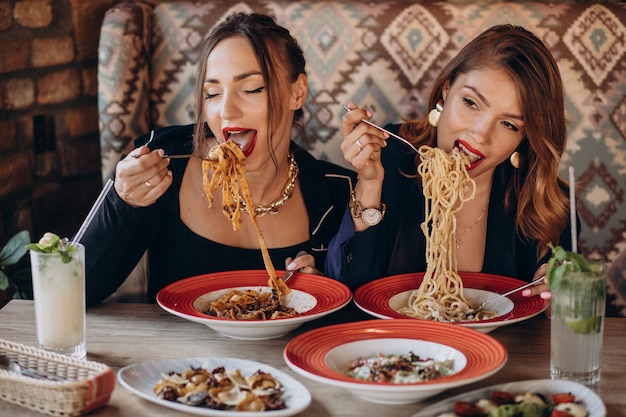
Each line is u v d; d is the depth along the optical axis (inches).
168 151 92.3
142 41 113.0
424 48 112.0
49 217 127.3
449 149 85.4
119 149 113.1
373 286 80.3
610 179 113.1
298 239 91.5
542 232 89.0
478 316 75.0
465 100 83.4
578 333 62.3
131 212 81.0
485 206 90.4
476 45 84.0
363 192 82.5
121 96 111.9
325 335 66.5
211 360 64.3
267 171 87.7
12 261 105.2
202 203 89.6
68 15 128.5
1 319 77.0
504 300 77.8
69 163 131.6
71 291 66.6
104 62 111.7
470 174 85.6
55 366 61.6
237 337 72.6
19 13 117.7
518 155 88.5
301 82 87.6
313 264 85.5
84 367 60.3
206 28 113.7
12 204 118.2
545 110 83.3
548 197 88.0
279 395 59.0
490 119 82.2
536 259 90.7
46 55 124.1
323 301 76.0
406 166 92.4
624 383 63.9
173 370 63.4
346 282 83.8
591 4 113.7
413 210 91.2
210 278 80.5
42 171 125.2
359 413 59.0
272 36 84.3
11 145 117.6
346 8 112.8
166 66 114.9
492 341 64.2
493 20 111.8
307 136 114.0
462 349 64.6
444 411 56.5
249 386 59.6
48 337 66.8
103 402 58.8
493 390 58.5
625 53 112.0
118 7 114.6
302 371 58.7
